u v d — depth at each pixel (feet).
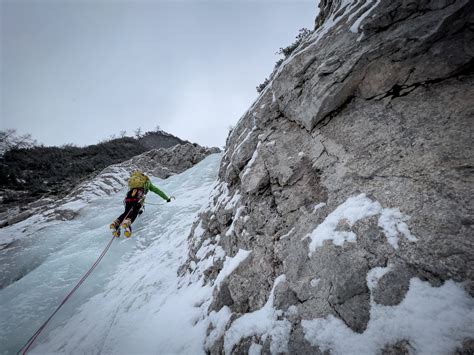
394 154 6.38
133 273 14.76
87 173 61.82
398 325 4.13
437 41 6.48
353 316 4.76
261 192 9.61
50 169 64.54
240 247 9.33
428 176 5.46
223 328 7.27
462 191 4.85
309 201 7.70
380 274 4.85
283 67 10.80
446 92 6.45
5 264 16.93
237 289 8.00
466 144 5.39
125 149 86.53
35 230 21.18
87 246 18.45
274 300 6.54
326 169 7.80
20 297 13.62
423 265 4.47
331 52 8.65
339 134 8.07
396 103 7.20
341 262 5.56
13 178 55.47
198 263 12.10
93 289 13.91
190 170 36.55
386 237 5.19
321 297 5.51
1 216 30.86
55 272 15.49
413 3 6.79
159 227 20.35
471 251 4.17
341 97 8.17
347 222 6.08
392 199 5.67
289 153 9.30
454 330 3.62
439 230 4.66
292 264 6.79
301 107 9.19
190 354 7.44
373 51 7.21
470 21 6.10
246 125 14.19
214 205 14.60
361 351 4.29
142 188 18.52
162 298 11.41
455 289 3.97
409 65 6.96
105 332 10.13
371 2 8.08
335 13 10.96
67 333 10.78
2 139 84.79
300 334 5.31
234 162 12.13
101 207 25.98
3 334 11.34
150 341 8.73
